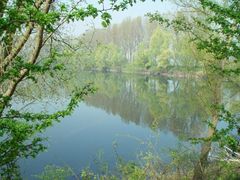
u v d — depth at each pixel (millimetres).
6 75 4672
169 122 25266
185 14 11047
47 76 8633
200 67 13359
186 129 21344
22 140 5039
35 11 3771
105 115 30531
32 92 9219
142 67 77375
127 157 17266
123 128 25516
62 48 7664
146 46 78188
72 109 4934
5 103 5055
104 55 81125
